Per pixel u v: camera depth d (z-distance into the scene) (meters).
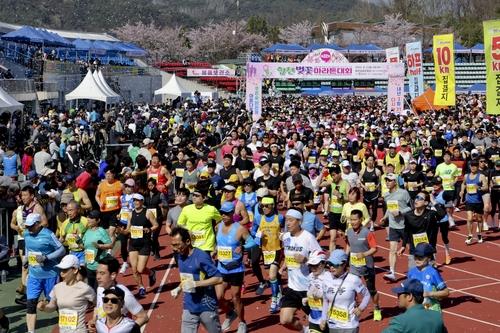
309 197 13.73
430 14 129.50
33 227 10.72
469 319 12.41
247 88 40.12
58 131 26.91
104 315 7.67
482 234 19.45
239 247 10.86
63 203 13.31
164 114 41.47
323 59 44.09
